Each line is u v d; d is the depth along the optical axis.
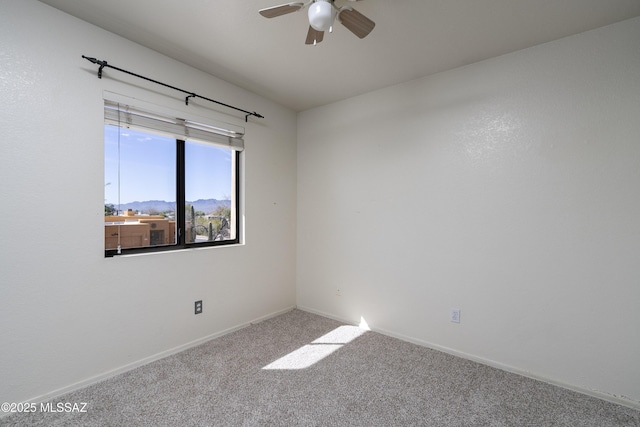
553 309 2.06
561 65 2.03
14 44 1.67
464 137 2.41
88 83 1.93
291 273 3.54
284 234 3.44
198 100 2.55
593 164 1.93
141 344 2.20
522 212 2.17
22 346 1.69
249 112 2.99
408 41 2.08
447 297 2.49
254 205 3.08
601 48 1.90
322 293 3.35
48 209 1.78
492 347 2.28
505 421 1.66
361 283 3.02
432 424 1.63
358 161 3.05
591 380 1.93
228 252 2.82
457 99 2.45
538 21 1.85
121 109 2.09
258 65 2.47
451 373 2.15
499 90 2.26
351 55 2.29
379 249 2.89
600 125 1.90
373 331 2.91
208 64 2.46
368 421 1.65
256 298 3.10
